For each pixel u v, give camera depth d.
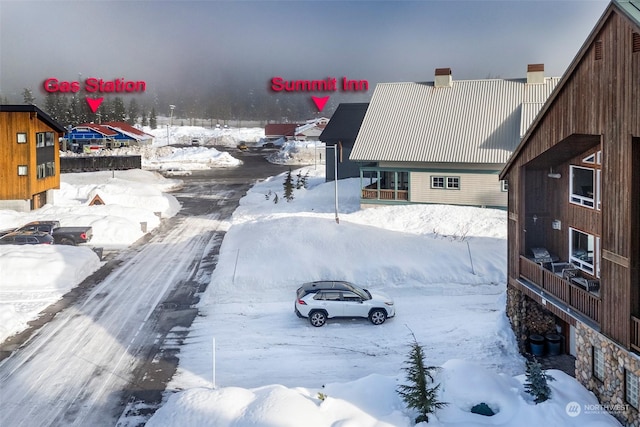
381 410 13.66
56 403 15.04
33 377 16.52
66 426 13.94
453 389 14.07
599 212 15.52
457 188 37.59
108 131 99.06
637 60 11.59
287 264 25.48
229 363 17.47
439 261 25.91
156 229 38.62
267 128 127.19
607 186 12.99
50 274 25.56
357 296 20.42
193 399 13.69
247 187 59.56
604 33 12.82
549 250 18.53
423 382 13.00
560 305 15.55
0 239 30.55
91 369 17.08
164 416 13.30
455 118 39.72
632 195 12.02
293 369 17.05
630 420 12.39
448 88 42.09
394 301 22.94
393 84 43.97
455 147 37.72
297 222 30.30
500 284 24.58
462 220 32.59
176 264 29.17
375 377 15.02
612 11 12.25
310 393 14.52
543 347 17.91
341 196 45.53
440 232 31.05
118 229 35.03
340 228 29.05
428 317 21.06
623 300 12.48
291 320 20.92
